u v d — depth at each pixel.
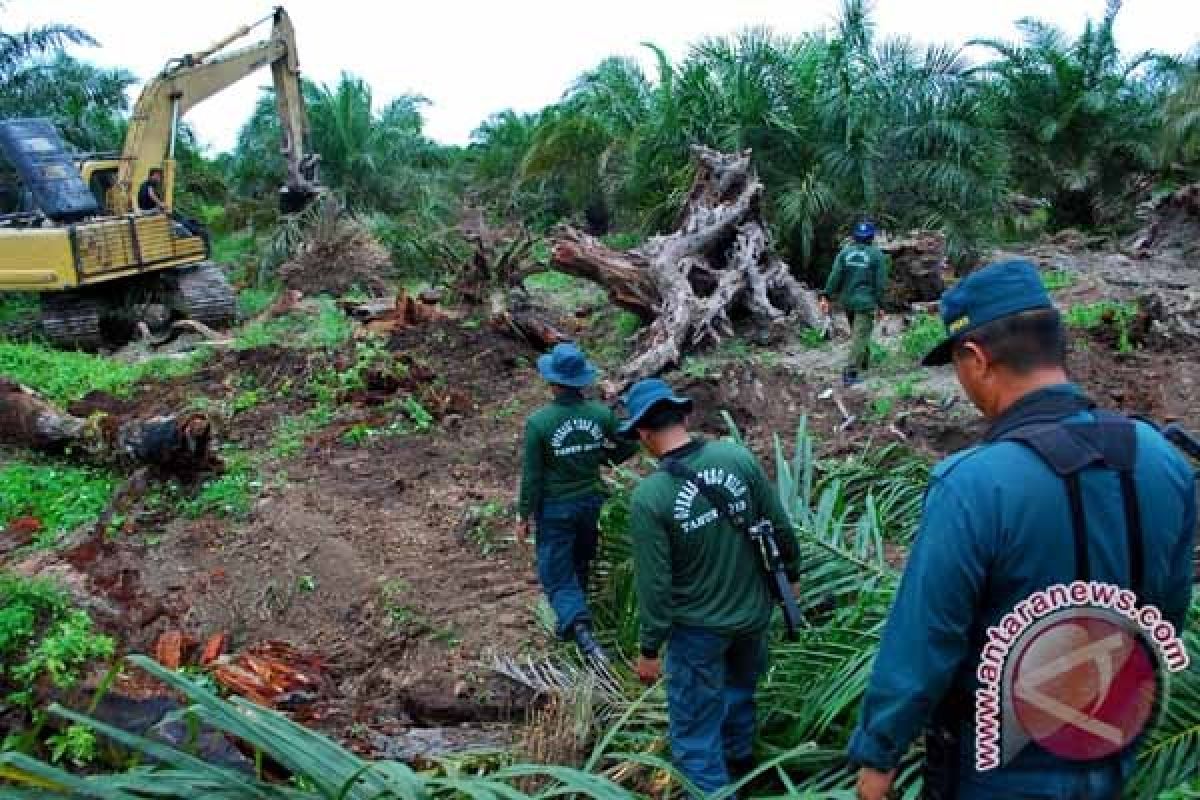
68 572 6.31
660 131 18.08
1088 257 17.81
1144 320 9.73
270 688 5.28
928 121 17.31
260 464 9.02
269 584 6.73
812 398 9.25
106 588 6.40
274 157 29.78
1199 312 10.02
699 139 17.67
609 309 15.58
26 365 12.64
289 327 15.38
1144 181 22.23
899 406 8.84
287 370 11.72
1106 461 2.09
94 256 15.95
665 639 3.86
